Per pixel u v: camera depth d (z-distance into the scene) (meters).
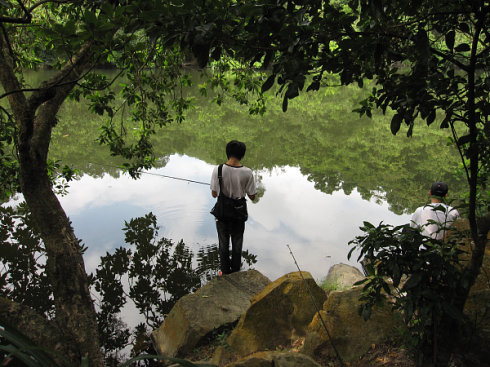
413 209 6.52
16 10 4.27
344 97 21.97
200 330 3.06
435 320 1.87
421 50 1.45
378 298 2.03
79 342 2.49
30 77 22.80
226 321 3.15
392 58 1.65
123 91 5.20
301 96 21.98
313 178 8.49
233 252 4.17
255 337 2.93
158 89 5.49
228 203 3.89
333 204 6.80
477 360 2.05
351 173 8.88
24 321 1.96
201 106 18.28
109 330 3.62
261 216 6.25
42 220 2.88
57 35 1.70
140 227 5.91
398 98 1.75
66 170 5.96
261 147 11.59
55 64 5.26
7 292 4.23
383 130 14.06
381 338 2.56
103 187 7.73
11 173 5.07
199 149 11.16
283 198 7.13
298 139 12.74
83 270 2.86
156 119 5.72
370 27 1.61
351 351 2.54
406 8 1.69
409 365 2.29
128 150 5.63
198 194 7.34
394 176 8.59
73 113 16.06
